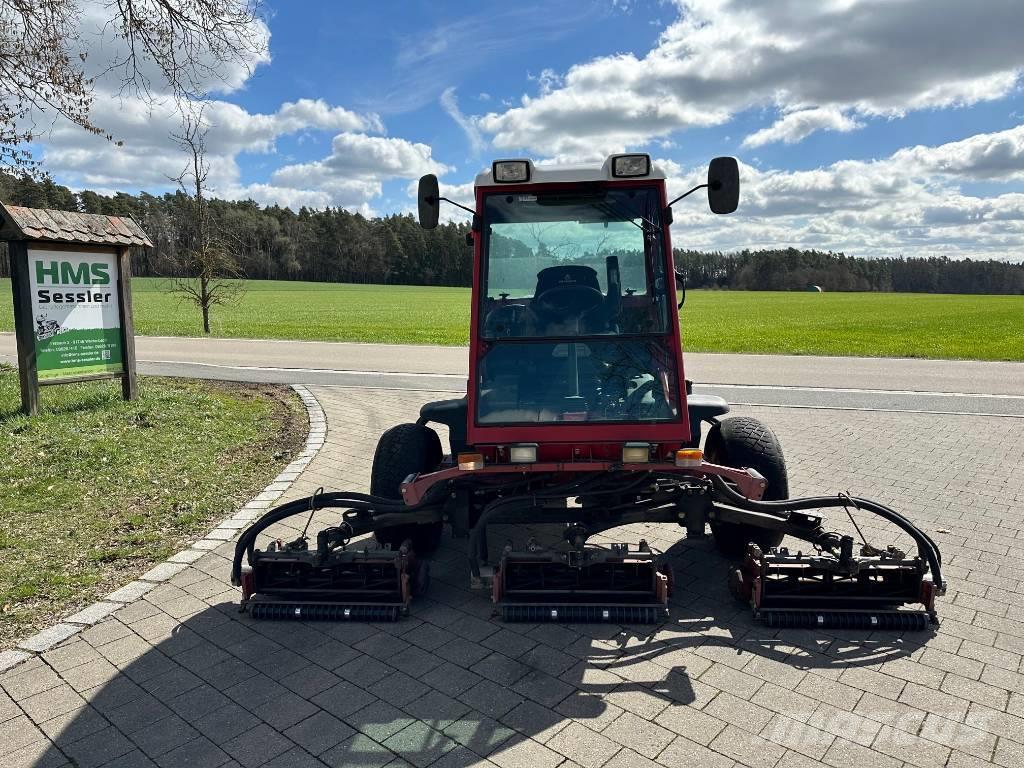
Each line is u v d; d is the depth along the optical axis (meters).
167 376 14.57
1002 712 3.47
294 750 3.27
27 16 9.30
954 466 7.83
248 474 7.66
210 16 9.63
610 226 4.63
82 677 3.89
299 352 19.52
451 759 3.18
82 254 10.09
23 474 7.21
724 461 5.25
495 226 4.67
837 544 4.30
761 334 27.28
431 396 12.41
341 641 4.25
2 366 13.85
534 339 4.57
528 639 4.24
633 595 4.50
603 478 4.55
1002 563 5.24
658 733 3.34
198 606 4.70
